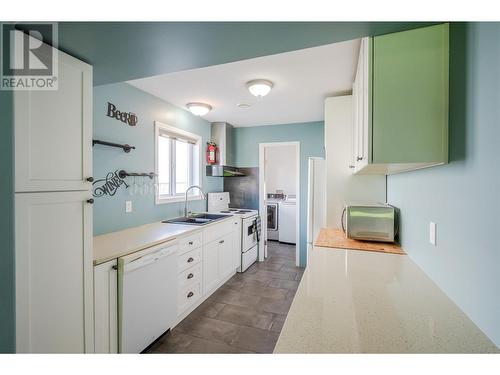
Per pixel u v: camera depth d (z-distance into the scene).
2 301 1.04
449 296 1.01
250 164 4.33
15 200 1.03
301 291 1.08
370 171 1.75
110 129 2.22
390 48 1.09
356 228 1.88
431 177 1.19
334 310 0.92
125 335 1.59
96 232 2.10
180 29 1.05
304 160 4.00
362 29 1.07
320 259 1.52
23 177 1.05
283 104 3.05
